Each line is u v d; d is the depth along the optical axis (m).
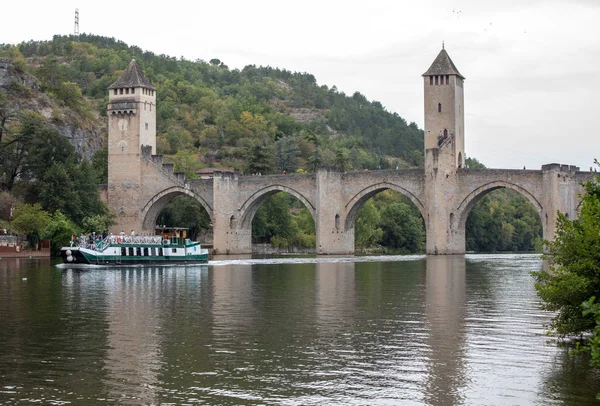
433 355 39.22
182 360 38.38
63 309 56.78
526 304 58.31
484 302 59.84
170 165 156.12
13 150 152.88
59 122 181.88
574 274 36.03
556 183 126.50
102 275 90.75
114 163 159.25
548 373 35.47
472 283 76.81
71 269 101.31
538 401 31.47
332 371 36.16
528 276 86.19
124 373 35.88
